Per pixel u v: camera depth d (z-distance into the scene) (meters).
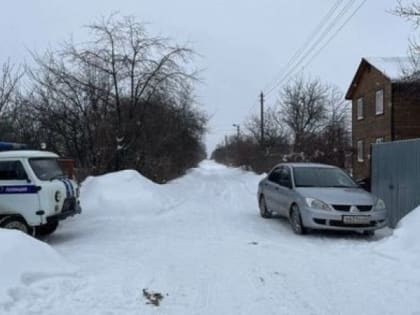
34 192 9.84
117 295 6.04
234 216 13.95
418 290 6.28
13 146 11.87
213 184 30.70
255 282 6.72
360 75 32.88
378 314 5.40
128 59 21.66
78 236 10.78
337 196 10.43
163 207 15.22
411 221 9.02
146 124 22.69
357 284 6.59
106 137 21.23
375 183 13.02
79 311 5.43
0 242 6.64
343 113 50.59
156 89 22.23
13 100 21.25
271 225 12.16
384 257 8.18
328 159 25.41
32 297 5.85
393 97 27.36
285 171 12.42
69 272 6.92
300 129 45.91
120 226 12.09
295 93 50.81
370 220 10.19
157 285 6.54
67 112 21.38
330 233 10.90
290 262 7.90
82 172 19.92
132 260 8.08
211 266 7.62
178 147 31.11
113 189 15.27
